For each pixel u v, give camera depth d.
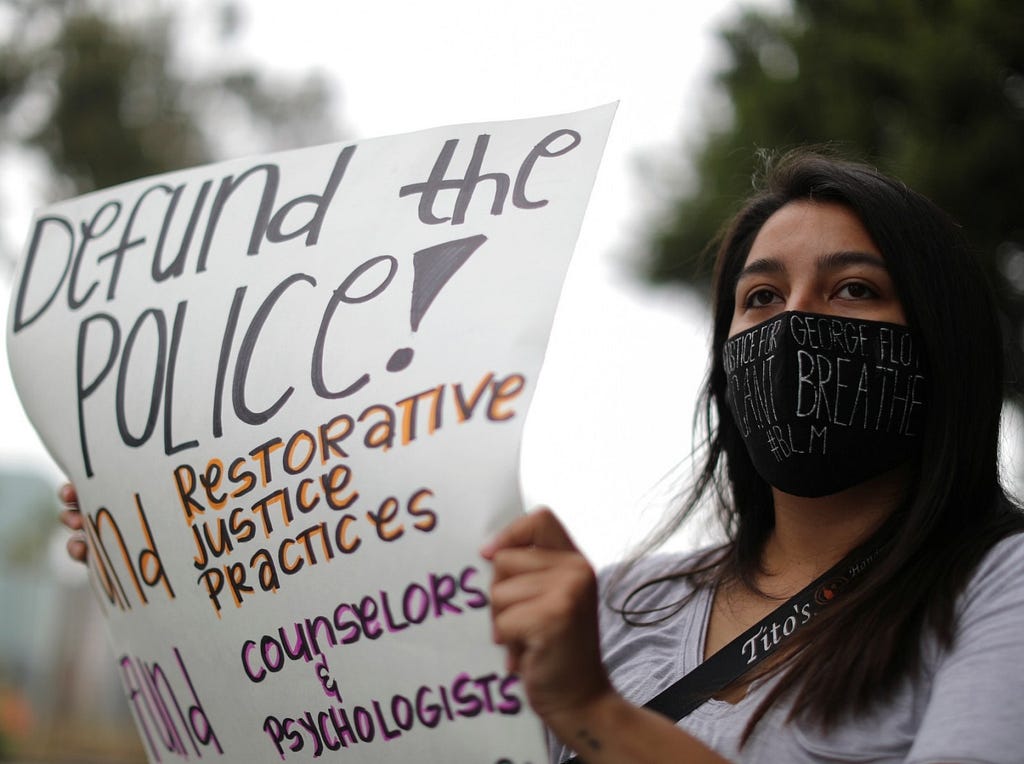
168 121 10.16
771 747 1.34
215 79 10.48
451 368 1.39
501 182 1.53
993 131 4.80
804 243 1.57
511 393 1.34
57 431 1.74
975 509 1.48
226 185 1.74
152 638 1.61
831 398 1.52
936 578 1.37
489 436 1.33
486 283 1.44
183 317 1.65
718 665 1.48
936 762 1.16
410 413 1.38
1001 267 4.87
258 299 1.59
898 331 1.52
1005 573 1.32
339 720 1.40
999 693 1.19
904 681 1.32
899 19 5.20
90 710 22.75
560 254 1.43
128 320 1.71
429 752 1.33
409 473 1.36
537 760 1.28
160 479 1.59
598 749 1.14
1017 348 4.16
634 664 1.59
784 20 5.80
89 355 1.72
